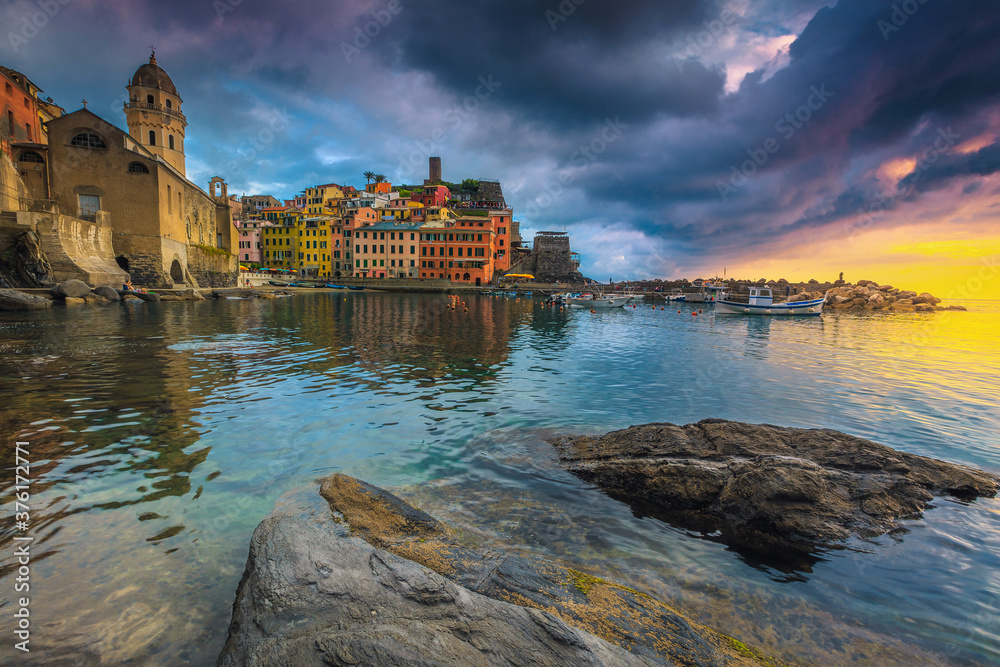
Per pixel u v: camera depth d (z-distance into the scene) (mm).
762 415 10812
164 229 48469
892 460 6461
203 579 4098
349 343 20719
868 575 4617
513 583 3980
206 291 51438
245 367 14383
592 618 3576
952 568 4746
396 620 3189
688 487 6062
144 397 10438
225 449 7531
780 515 5457
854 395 13078
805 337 31484
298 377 13242
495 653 2957
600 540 5141
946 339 30750
